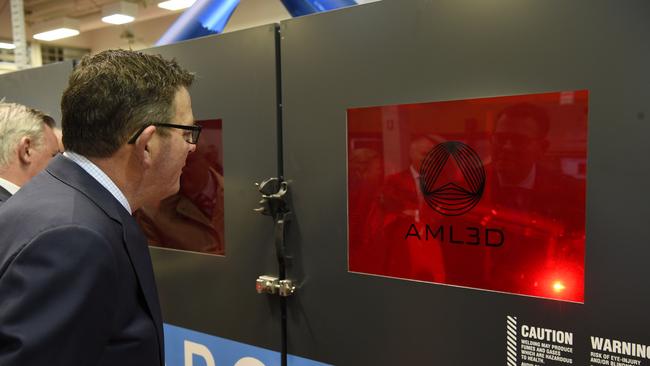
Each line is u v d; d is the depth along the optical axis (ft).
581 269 2.92
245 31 4.16
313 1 4.92
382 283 3.68
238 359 4.56
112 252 2.16
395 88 3.47
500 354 3.24
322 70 3.78
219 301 4.62
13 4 8.18
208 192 4.57
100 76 2.30
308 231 4.00
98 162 2.40
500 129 3.10
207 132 4.52
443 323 3.44
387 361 3.71
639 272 2.75
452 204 3.33
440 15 3.24
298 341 4.16
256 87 4.15
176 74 2.56
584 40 2.79
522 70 2.99
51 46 19.31
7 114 4.33
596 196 2.84
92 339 2.05
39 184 2.31
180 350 4.98
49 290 1.92
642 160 2.69
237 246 4.43
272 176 4.14
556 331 3.03
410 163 3.47
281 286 4.06
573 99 2.85
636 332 2.78
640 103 2.67
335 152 3.79
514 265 3.14
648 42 2.62
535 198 3.03
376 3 3.49
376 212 3.65
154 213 4.96
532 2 2.92
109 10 12.74
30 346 1.83
